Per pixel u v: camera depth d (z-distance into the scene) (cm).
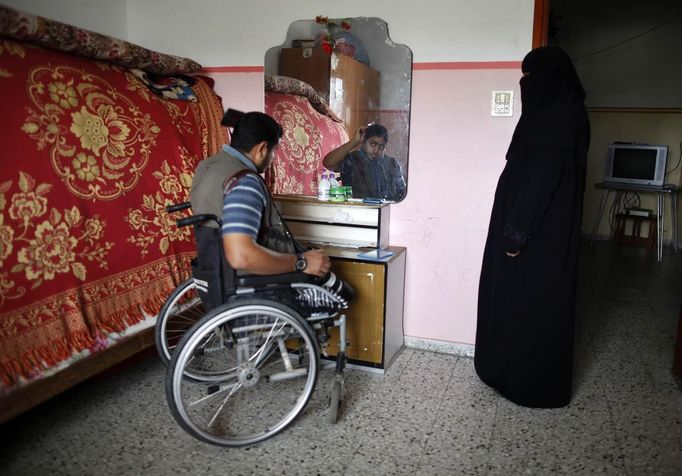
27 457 191
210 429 209
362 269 256
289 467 188
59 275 196
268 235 193
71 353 193
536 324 224
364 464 191
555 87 218
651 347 308
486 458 195
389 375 262
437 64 266
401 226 287
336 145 286
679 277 480
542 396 229
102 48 233
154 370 261
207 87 301
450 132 271
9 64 196
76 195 206
